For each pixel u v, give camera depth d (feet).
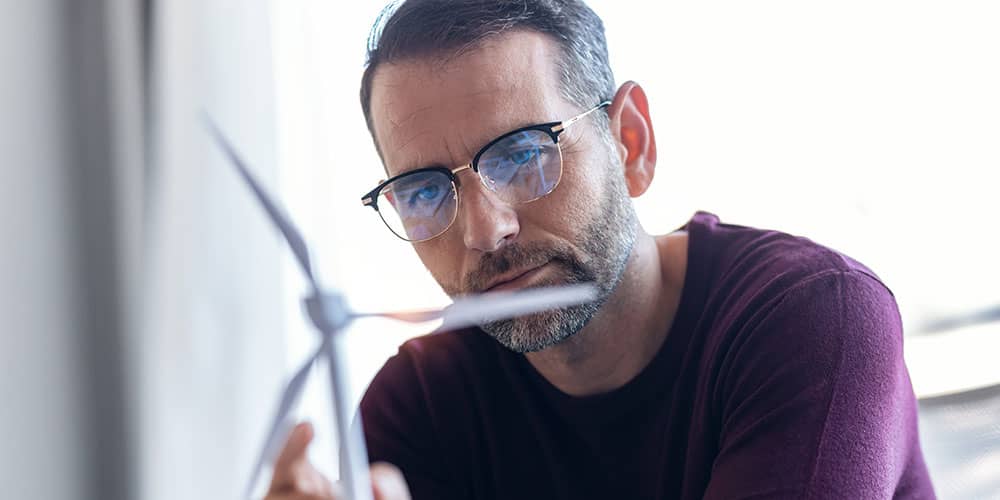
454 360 3.57
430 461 3.57
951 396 4.21
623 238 3.19
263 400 5.66
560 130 3.05
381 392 3.67
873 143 5.27
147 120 5.05
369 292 5.69
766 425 2.77
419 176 3.08
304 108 5.78
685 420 3.22
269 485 2.52
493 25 3.03
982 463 3.99
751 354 2.92
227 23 5.55
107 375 4.55
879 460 2.71
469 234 3.04
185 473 5.06
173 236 5.13
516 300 2.47
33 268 4.13
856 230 5.24
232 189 5.48
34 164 4.17
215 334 5.42
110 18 4.78
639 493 3.30
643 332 3.31
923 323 4.91
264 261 5.69
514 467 3.43
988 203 5.08
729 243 3.40
